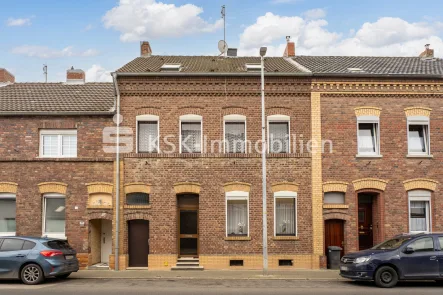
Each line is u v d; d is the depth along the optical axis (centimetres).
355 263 1605
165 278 1823
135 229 2130
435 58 2672
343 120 2153
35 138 2145
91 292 1452
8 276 1652
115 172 2120
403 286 1600
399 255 1588
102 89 2450
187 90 2153
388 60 2603
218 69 2267
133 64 2391
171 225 2105
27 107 2188
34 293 1430
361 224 2206
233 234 2125
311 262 2083
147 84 2150
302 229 2108
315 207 2100
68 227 2109
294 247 2098
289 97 2166
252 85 2158
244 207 2138
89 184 2122
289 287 1573
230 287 1576
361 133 2189
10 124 2150
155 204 2111
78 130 2147
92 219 2130
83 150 2141
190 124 2172
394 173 2145
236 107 2158
